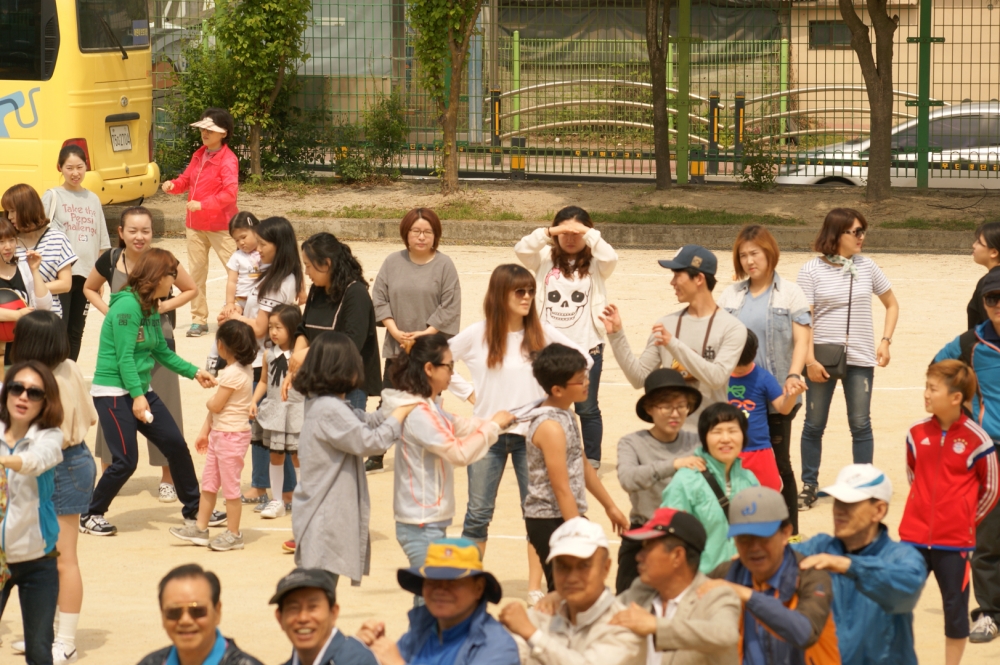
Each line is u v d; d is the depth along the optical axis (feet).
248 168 117.29
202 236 67.51
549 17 124.88
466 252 94.99
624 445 27.86
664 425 27.45
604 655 19.52
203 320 68.33
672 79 125.49
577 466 28.37
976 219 98.22
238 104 112.27
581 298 42.11
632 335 65.87
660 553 19.88
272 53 111.34
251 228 50.75
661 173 110.01
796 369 35.22
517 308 32.48
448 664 20.11
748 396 31.99
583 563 19.58
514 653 19.84
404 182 118.01
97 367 38.52
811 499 40.88
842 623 22.30
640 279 82.17
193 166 68.03
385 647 20.33
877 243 95.91
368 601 33.35
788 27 125.70
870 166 102.42
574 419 28.55
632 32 125.39
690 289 31.42
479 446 28.53
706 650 19.01
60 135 87.92
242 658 20.27
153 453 42.65
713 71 127.65
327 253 39.99
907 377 57.36
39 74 87.40
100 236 53.31
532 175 119.24
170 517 41.50
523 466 31.96
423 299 43.60
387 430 27.84
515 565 35.99
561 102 123.95
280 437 40.88
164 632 31.17
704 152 115.34
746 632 20.48
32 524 26.17
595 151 117.60
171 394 42.22
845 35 126.31
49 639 27.02
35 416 26.50
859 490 21.36
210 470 38.17
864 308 40.01
